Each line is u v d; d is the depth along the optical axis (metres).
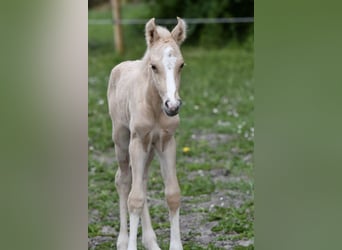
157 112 11.70
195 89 26.16
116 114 12.96
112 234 14.38
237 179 17.44
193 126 21.73
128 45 35.66
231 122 22.02
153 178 17.52
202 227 14.53
